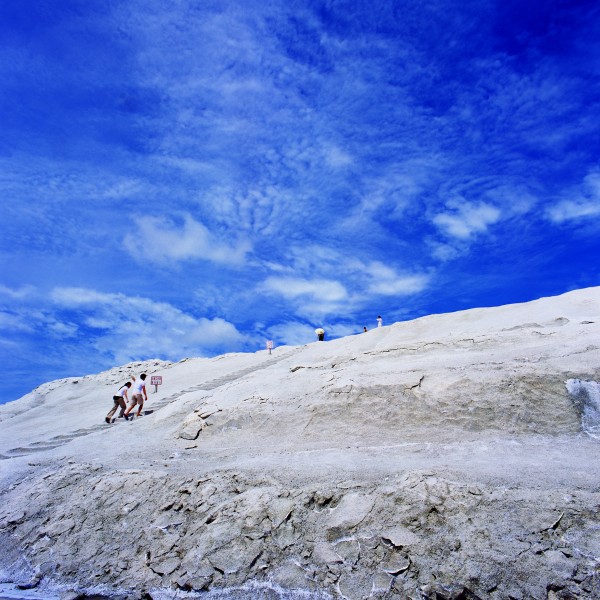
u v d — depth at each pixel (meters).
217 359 31.94
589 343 12.01
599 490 6.96
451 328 19.75
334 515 7.54
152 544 8.06
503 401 10.36
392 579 6.47
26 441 16.11
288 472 8.95
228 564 7.27
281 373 15.41
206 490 8.79
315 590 6.66
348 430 10.98
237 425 12.26
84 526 8.78
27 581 7.99
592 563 5.89
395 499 7.46
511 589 5.89
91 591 7.52
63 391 29.91
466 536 6.61
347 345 22.14
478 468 8.07
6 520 9.42
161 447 12.09
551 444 9.12
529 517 6.61
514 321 17.91
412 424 10.66
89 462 11.23
